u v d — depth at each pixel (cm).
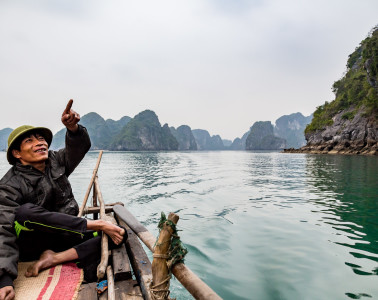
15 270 166
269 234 444
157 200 761
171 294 258
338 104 6125
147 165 2569
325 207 641
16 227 189
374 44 4838
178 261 148
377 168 1681
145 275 192
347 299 253
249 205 673
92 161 3434
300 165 2194
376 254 359
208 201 733
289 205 667
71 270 203
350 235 436
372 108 4422
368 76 5116
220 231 461
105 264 184
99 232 243
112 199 787
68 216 202
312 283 284
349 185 988
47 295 171
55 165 226
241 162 3042
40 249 210
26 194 203
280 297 258
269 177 1340
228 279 294
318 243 400
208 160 3731
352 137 4759
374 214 568
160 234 151
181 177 1395
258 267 323
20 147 205
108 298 163
